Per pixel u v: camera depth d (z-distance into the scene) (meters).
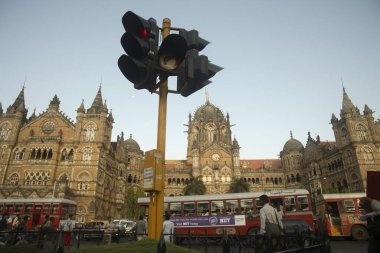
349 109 78.81
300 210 31.22
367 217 7.04
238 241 15.42
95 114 75.19
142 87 8.87
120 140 92.19
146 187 10.45
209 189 91.94
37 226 37.50
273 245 9.84
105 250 9.79
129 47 8.72
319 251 8.12
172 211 33.81
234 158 95.88
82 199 66.94
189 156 110.25
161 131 10.66
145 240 10.18
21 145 74.00
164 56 8.58
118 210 83.62
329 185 84.69
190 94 9.89
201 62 9.00
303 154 101.00
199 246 28.50
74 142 72.12
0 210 40.22
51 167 70.12
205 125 112.12
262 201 12.43
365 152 73.94
